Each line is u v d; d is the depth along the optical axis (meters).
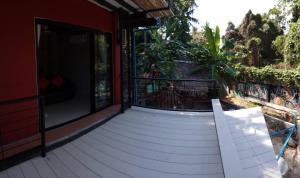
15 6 2.86
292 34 9.94
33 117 3.19
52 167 2.43
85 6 4.11
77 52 6.18
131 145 3.05
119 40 5.09
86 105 5.35
